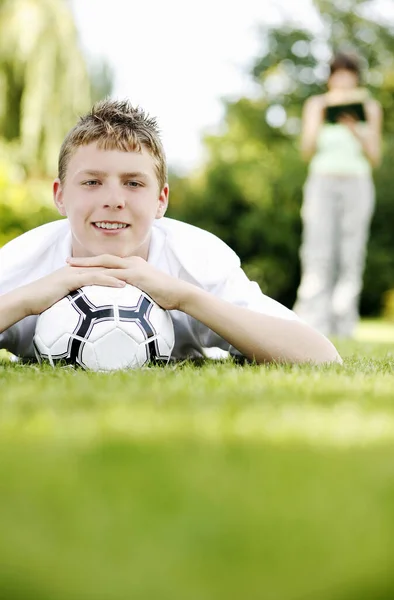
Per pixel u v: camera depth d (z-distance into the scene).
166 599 0.70
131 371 2.15
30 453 1.13
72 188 2.51
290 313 2.64
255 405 1.53
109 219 2.46
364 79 17.56
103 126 2.47
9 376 2.03
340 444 1.21
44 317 2.39
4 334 2.56
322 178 6.85
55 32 10.91
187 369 2.18
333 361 2.52
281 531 0.83
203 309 2.45
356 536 0.82
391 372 2.30
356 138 6.73
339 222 6.95
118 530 0.83
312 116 6.73
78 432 1.27
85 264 2.47
